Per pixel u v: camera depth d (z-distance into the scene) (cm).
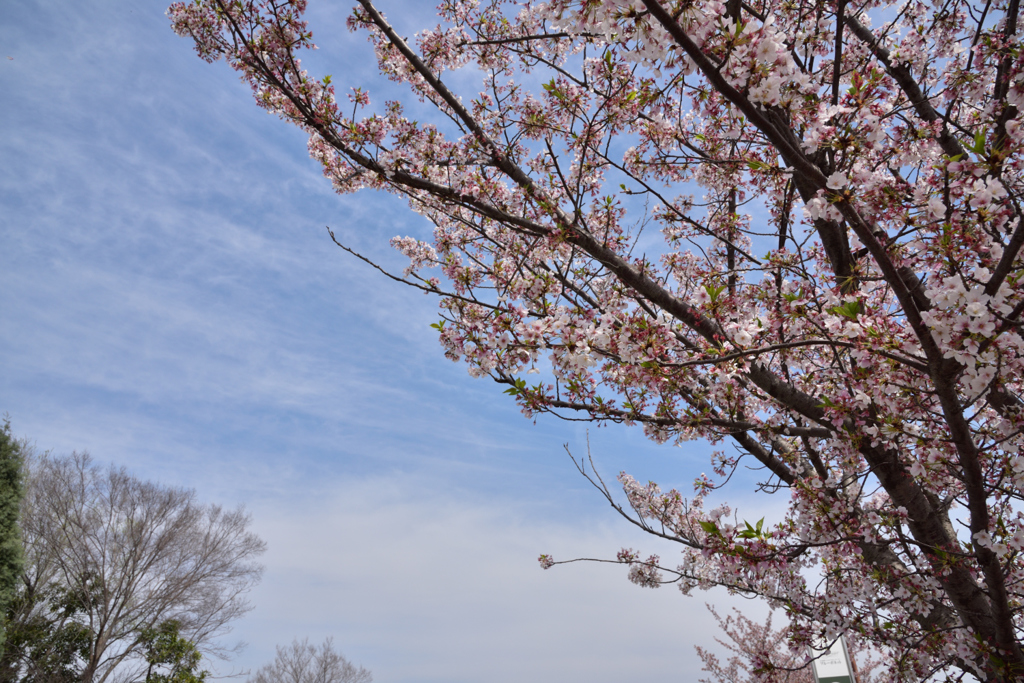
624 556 605
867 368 295
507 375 352
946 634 336
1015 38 307
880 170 339
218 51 396
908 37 368
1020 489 294
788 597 413
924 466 318
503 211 397
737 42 197
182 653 1504
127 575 1532
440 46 477
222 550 1673
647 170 447
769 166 260
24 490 1296
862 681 565
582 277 411
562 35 450
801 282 361
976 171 232
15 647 1345
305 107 351
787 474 457
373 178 418
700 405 360
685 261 512
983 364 236
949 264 265
